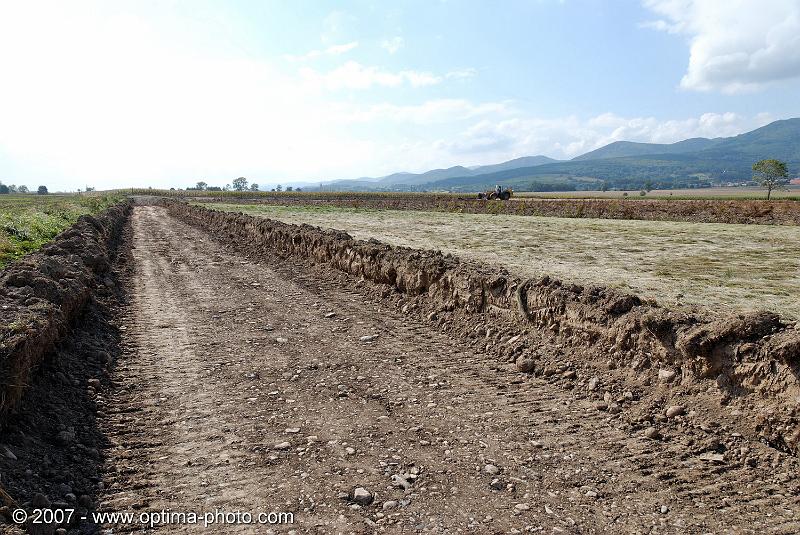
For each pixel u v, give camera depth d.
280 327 10.20
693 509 4.23
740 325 5.77
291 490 4.54
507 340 8.62
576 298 8.15
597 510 4.23
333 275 15.59
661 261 15.32
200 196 117.25
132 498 4.42
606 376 6.90
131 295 13.15
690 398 5.96
